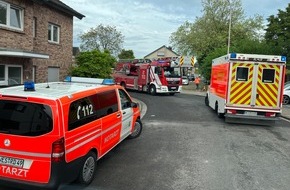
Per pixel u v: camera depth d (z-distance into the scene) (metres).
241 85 12.55
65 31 18.77
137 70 29.56
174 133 10.57
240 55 12.41
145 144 8.91
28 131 4.80
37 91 5.29
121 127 7.64
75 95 5.31
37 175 4.78
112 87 7.17
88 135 5.61
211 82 17.59
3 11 12.25
